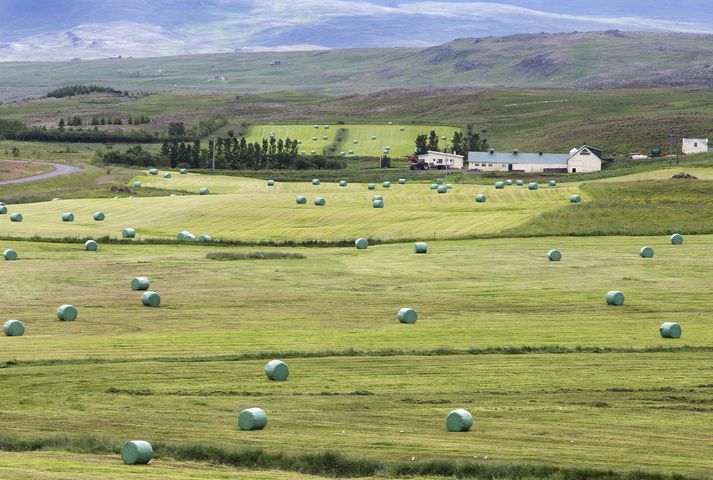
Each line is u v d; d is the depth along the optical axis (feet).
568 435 292.61
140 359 399.44
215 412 322.14
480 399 339.36
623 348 423.64
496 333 455.63
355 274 618.44
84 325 471.62
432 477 256.11
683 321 485.56
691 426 303.89
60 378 368.07
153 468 255.70
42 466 253.44
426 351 416.87
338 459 264.52
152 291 542.57
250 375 374.63
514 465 258.16
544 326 473.26
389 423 307.58
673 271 623.36
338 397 341.82
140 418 314.14
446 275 615.57
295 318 492.95
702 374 377.71
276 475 255.09
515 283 590.55
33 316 493.36
